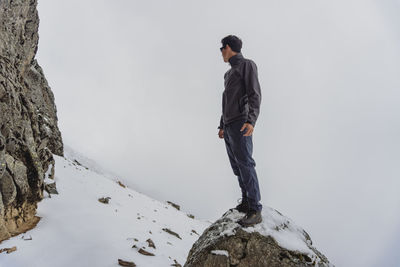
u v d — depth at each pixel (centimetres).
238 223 406
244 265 388
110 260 812
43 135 1339
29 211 930
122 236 1036
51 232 893
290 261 392
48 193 1194
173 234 1491
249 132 359
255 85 378
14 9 882
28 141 942
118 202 1633
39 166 952
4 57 851
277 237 407
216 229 431
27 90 1098
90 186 1667
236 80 392
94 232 985
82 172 1936
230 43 406
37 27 1072
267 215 438
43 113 1814
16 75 938
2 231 752
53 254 774
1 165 729
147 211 1867
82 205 1252
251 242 398
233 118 391
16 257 700
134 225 1266
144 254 919
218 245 400
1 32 842
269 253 394
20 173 845
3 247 722
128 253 888
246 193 438
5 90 813
